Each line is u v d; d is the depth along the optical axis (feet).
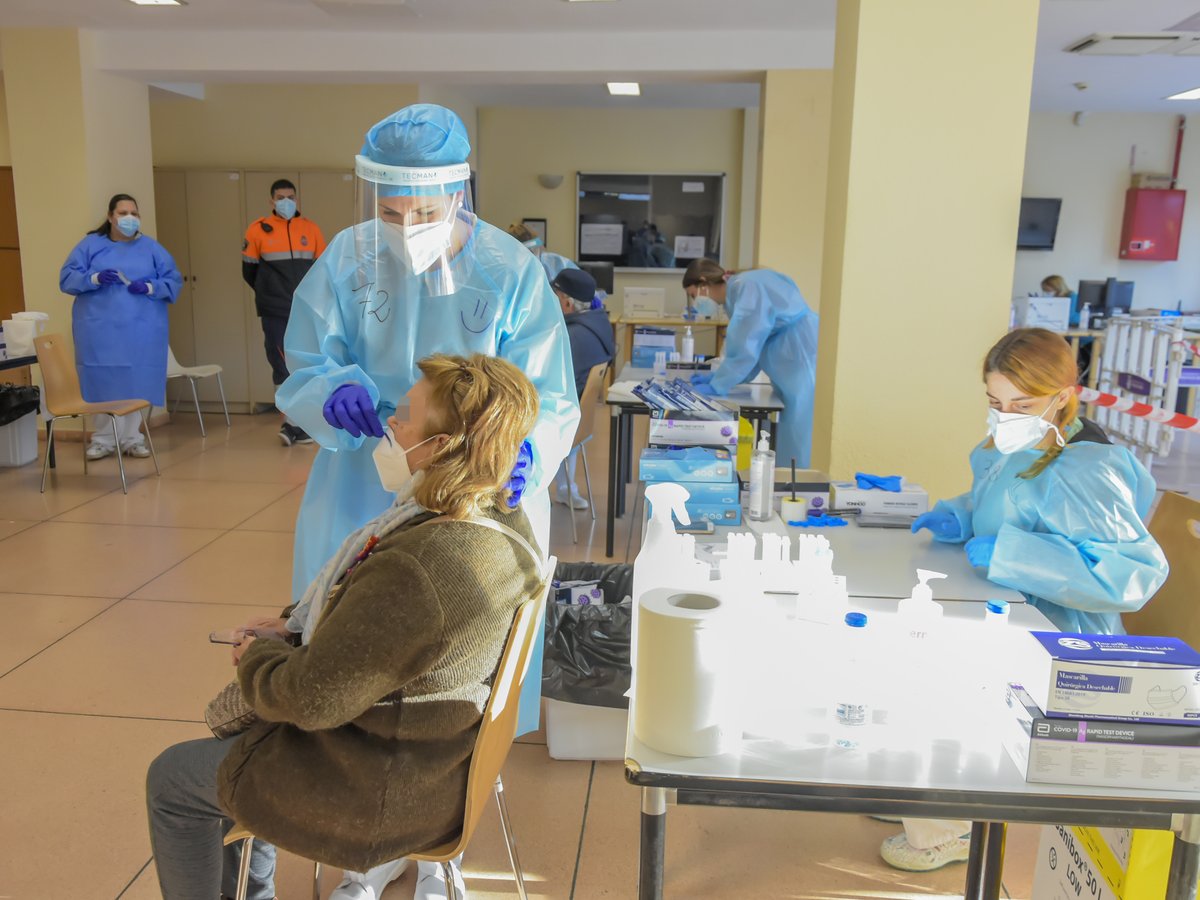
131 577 12.93
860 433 11.50
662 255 34.09
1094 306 32.42
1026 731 4.18
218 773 4.71
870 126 10.85
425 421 4.67
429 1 17.79
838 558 7.03
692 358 19.42
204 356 25.88
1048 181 34.04
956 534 7.44
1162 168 33.58
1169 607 6.40
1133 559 6.02
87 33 20.51
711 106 32.30
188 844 5.10
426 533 4.44
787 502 7.93
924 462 11.53
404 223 6.23
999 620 4.72
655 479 7.79
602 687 8.23
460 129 6.37
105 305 19.38
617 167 33.60
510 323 6.75
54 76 20.39
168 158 26.30
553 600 8.81
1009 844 7.38
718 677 4.25
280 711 4.31
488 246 6.77
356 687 4.16
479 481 4.54
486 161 33.73
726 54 20.45
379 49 20.72
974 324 11.21
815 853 7.25
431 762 4.57
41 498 16.88
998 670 4.53
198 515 15.96
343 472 6.86
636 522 16.19
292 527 15.38
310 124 25.93
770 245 21.31
